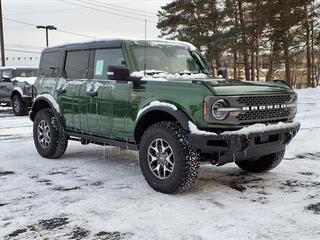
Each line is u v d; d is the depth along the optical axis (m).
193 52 6.59
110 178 5.84
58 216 4.35
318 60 52.00
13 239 3.79
